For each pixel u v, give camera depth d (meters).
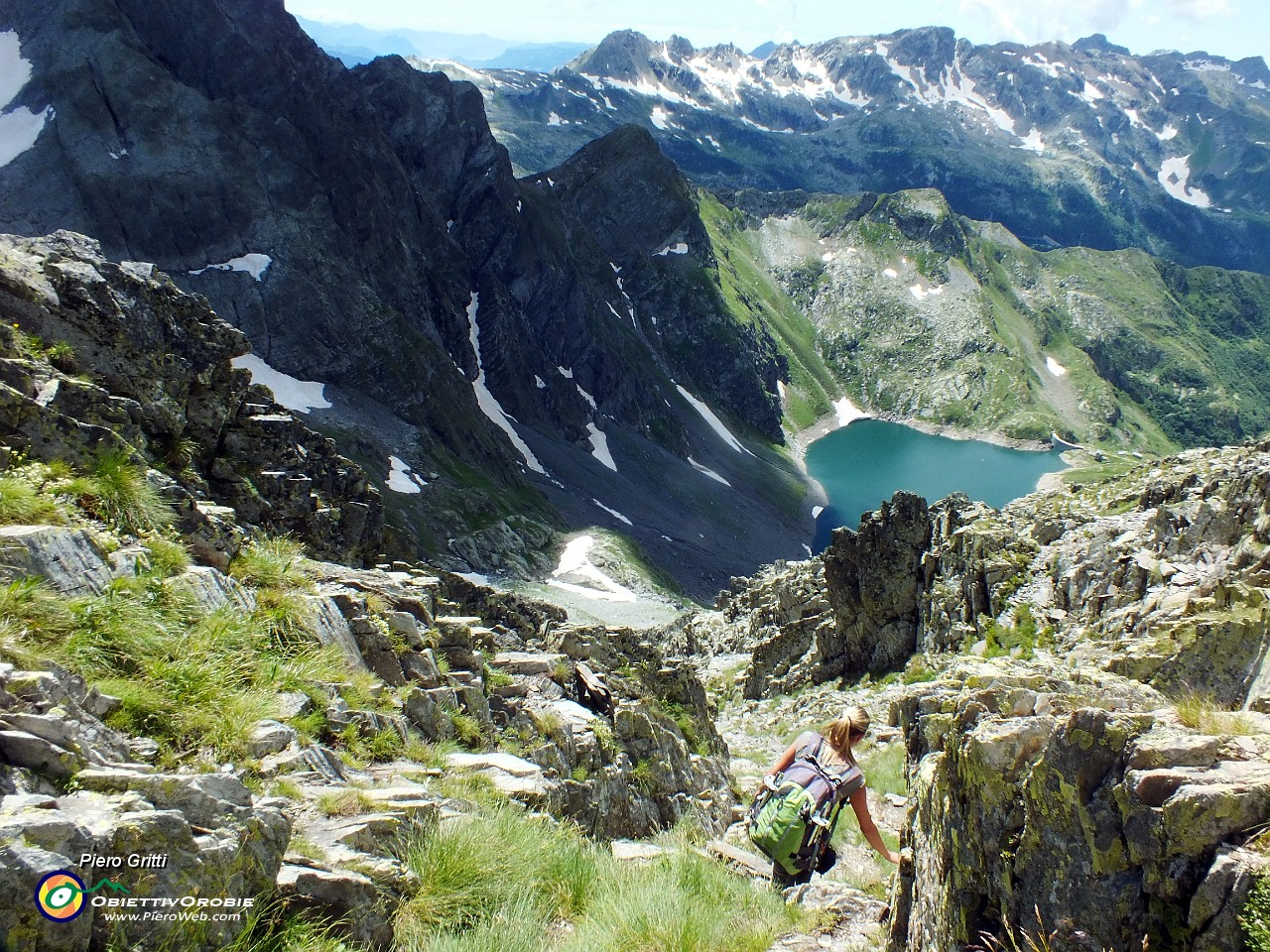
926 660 40.34
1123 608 29.45
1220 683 16.36
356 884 8.12
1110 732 6.77
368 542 28.16
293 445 25.58
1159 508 33.41
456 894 8.93
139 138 145.38
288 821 8.16
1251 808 6.08
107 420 16.19
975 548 41.84
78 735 7.71
